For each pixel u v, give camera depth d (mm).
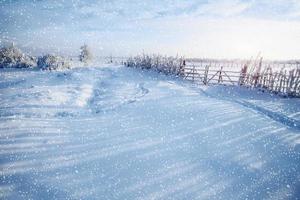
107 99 10586
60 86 13211
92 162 4684
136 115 8180
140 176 4195
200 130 6727
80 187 3812
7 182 3861
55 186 3816
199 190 3812
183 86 15539
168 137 6141
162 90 13359
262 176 4312
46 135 6020
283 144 5859
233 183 4047
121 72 22078
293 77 12594
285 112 9078
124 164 4629
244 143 5848
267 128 7062
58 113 8055
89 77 17531
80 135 6168
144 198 3564
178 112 8609
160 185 3926
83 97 10875
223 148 5512
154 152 5207
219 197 3643
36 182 3908
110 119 7680
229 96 12453
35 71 20016
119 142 5750
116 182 3984
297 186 4020
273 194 3766
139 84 15375
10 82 14039
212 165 4668
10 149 5094
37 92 10938
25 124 6711
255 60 16172
